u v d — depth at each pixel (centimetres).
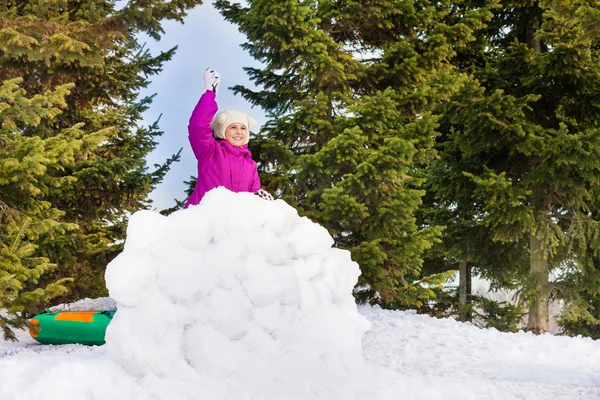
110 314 767
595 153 1066
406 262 973
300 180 970
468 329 856
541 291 1225
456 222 1357
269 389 333
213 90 425
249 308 360
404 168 895
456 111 1200
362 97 1013
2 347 740
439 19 1140
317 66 907
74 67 836
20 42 659
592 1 739
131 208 1180
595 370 622
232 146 438
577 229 1200
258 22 901
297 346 362
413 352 705
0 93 587
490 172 1142
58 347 734
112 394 309
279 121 969
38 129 935
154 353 336
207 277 357
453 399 356
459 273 1520
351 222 991
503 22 1333
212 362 337
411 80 1016
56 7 788
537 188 1230
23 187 625
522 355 704
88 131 1147
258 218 404
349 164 943
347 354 383
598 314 1477
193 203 431
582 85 1185
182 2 812
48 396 302
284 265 396
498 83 1234
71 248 1068
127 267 356
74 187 1019
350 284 439
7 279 557
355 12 955
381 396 343
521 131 1094
